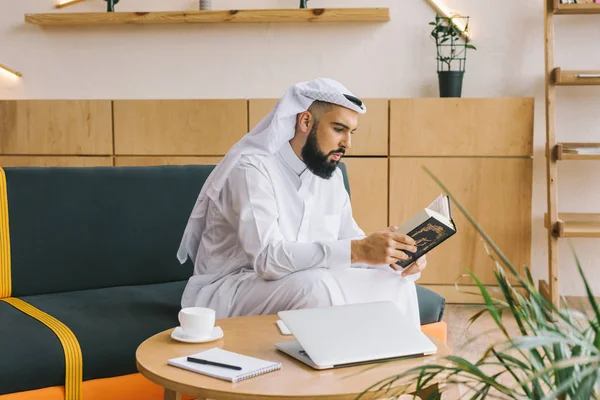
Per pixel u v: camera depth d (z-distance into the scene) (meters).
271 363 1.33
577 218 3.64
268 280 1.91
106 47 4.06
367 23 3.89
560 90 3.77
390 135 3.60
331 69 3.94
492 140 3.55
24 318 1.92
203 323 1.50
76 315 1.96
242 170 1.98
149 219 2.40
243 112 3.69
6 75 4.13
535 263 3.84
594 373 0.72
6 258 2.18
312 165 2.03
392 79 3.91
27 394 1.67
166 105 3.72
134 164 3.77
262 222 1.91
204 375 1.29
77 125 3.78
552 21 3.51
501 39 3.80
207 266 2.10
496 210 3.57
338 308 1.50
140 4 4.03
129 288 2.31
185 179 2.47
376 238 1.80
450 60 3.75
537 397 0.80
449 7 3.82
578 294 3.81
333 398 1.20
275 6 3.96
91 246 2.30
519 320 0.83
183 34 4.01
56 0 4.08
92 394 1.76
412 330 1.45
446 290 3.61
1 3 4.10
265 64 3.98
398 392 1.17
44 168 2.28
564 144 3.60
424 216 1.77
